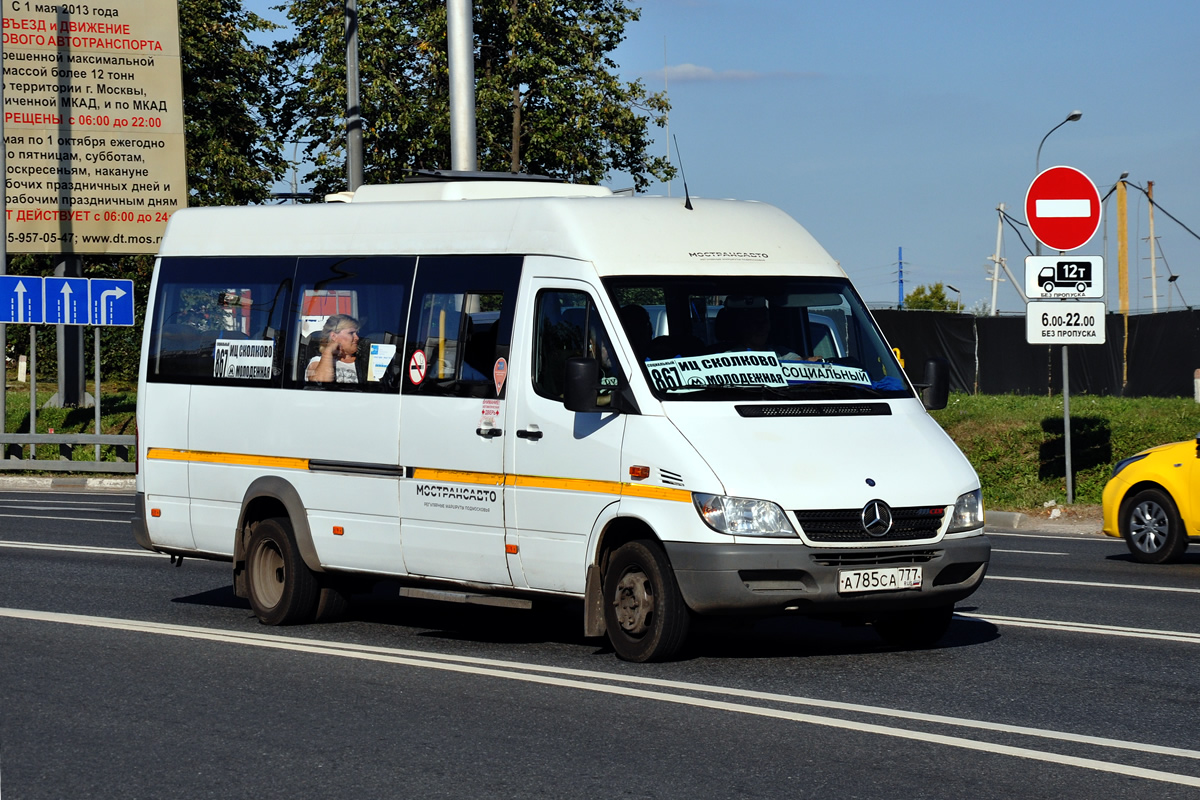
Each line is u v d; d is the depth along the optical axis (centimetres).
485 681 1043
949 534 1080
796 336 1156
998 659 1120
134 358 5912
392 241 1288
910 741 853
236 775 801
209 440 1398
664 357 1106
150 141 4003
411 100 4772
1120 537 1836
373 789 768
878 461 1075
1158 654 1141
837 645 1189
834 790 754
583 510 1109
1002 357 4759
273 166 6009
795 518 1031
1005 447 2977
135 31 3984
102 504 2820
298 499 1320
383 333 1274
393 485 1248
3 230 3728
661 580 1062
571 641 1238
